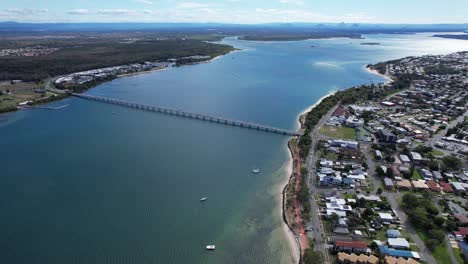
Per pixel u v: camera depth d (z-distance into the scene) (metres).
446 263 100.44
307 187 143.38
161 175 157.12
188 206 132.50
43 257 105.38
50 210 128.88
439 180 151.12
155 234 116.12
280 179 154.62
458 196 138.38
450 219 120.75
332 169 160.12
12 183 148.75
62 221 122.38
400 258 100.38
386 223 118.81
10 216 125.19
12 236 114.56
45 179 152.38
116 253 107.31
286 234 116.50
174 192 142.38
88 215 126.00
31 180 151.50
